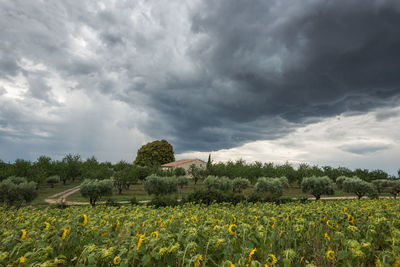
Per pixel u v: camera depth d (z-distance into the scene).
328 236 4.18
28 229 4.35
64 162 46.75
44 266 2.52
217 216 6.43
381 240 4.42
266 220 4.52
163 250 2.89
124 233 4.05
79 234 3.79
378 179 42.53
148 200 26.97
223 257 3.45
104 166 52.31
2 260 2.84
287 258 3.00
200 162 61.09
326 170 48.50
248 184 35.12
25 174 32.38
